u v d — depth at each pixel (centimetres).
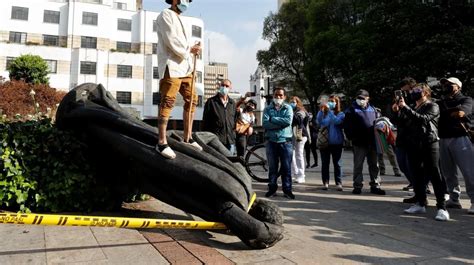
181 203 401
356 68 2395
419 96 525
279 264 316
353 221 480
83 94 507
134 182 459
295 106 841
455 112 530
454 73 1836
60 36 4191
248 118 825
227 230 400
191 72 430
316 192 705
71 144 471
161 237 383
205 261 315
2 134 446
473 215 521
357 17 2909
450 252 359
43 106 2095
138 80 4281
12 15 3997
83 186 471
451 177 573
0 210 451
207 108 670
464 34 1738
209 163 398
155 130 436
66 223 279
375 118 704
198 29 4444
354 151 699
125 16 4491
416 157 524
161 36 397
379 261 331
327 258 336
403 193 701
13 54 3844
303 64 3416
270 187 650
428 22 1956
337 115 742
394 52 2128
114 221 300
